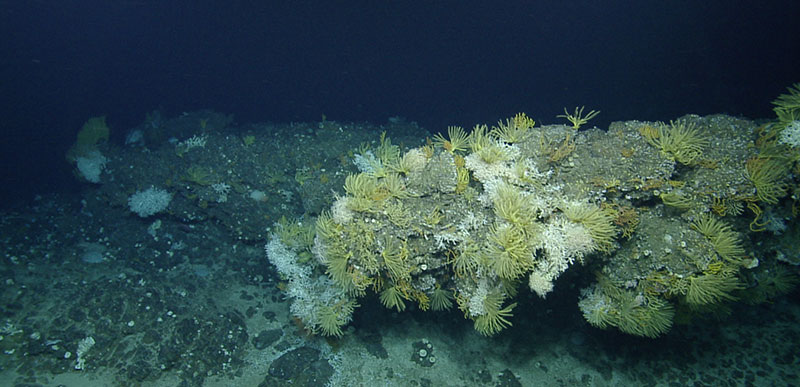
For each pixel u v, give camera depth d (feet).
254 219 22.35
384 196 11.59
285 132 26.20
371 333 17.56
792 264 12.35
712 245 10.30
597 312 11.71
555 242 9.75
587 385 16.22
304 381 15.37
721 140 11.63
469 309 11.69
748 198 10.94
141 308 16.49
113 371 14.73
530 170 11.00
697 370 16.42
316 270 16.52
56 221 24.38
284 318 18.54
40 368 14.28
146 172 23.81
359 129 26.23
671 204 10.78
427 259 11.42
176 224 23.98
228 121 33.32
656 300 10.73
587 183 10.93
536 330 17.87
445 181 11.35
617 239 11.19
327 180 20.56
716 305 11.59
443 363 16.72
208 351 15.98
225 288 20.18
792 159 10.78
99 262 21.12
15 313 15.67
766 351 16.69
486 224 10.83
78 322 15.66
